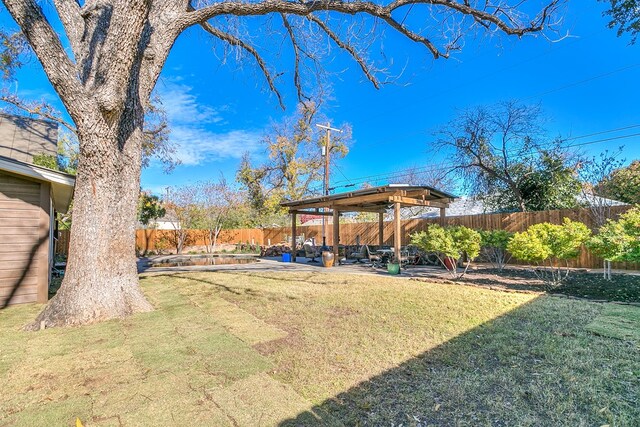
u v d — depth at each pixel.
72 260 4.26
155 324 4.03
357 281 7.52
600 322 3.84
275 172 25.08
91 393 2.31
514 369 2.64
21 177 5.55
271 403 2.18
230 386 2.43
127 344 3.32
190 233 21.56
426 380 2.49
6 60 8.00
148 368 2.74
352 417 2.02
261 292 6.14
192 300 5.45
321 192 24.83
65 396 2.27
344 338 3.46
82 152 4.29
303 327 3.88
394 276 8.46
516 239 6.64
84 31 4.52
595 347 3.04
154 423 1.95
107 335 3.60
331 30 6.66
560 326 3.73
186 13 5.21
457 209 16.84
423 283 7.11
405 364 2.79
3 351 3.13
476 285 6.68
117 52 4.00
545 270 8.49
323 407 2.14
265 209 24.78
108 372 2.66
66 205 9.66
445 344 3.24
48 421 1.96
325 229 17.25
